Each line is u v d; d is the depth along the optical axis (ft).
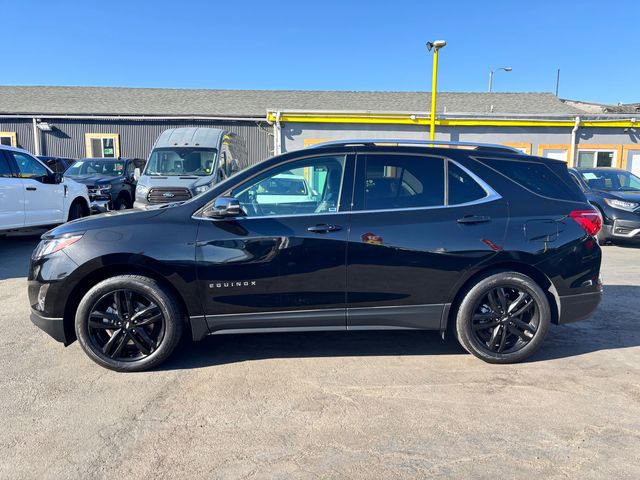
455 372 12.69
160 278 12.50
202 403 11.01
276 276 12.39
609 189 34.37
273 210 12.74
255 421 10.25
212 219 12.46
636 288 21.29
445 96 86.94
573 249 13.06
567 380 12.23
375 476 8.45
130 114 73.82
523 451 9.20
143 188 38.60
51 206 31.63
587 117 61.26
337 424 10.14
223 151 43.73
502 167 13.42
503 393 11.52
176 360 13.42
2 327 16.01
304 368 12.93
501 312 13.06
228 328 12.66
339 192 12.83
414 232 12.57
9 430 9.88
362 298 12.64
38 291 12.36
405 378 12.32
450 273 12.69
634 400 11.20
